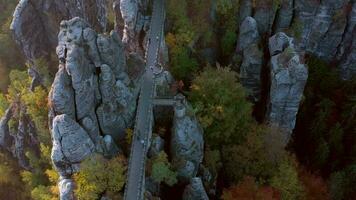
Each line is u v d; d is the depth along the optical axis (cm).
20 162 8344
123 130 6166
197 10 7381
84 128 5684
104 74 5756
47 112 7319
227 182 6900
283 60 7056
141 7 6962
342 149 7950
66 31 5675
